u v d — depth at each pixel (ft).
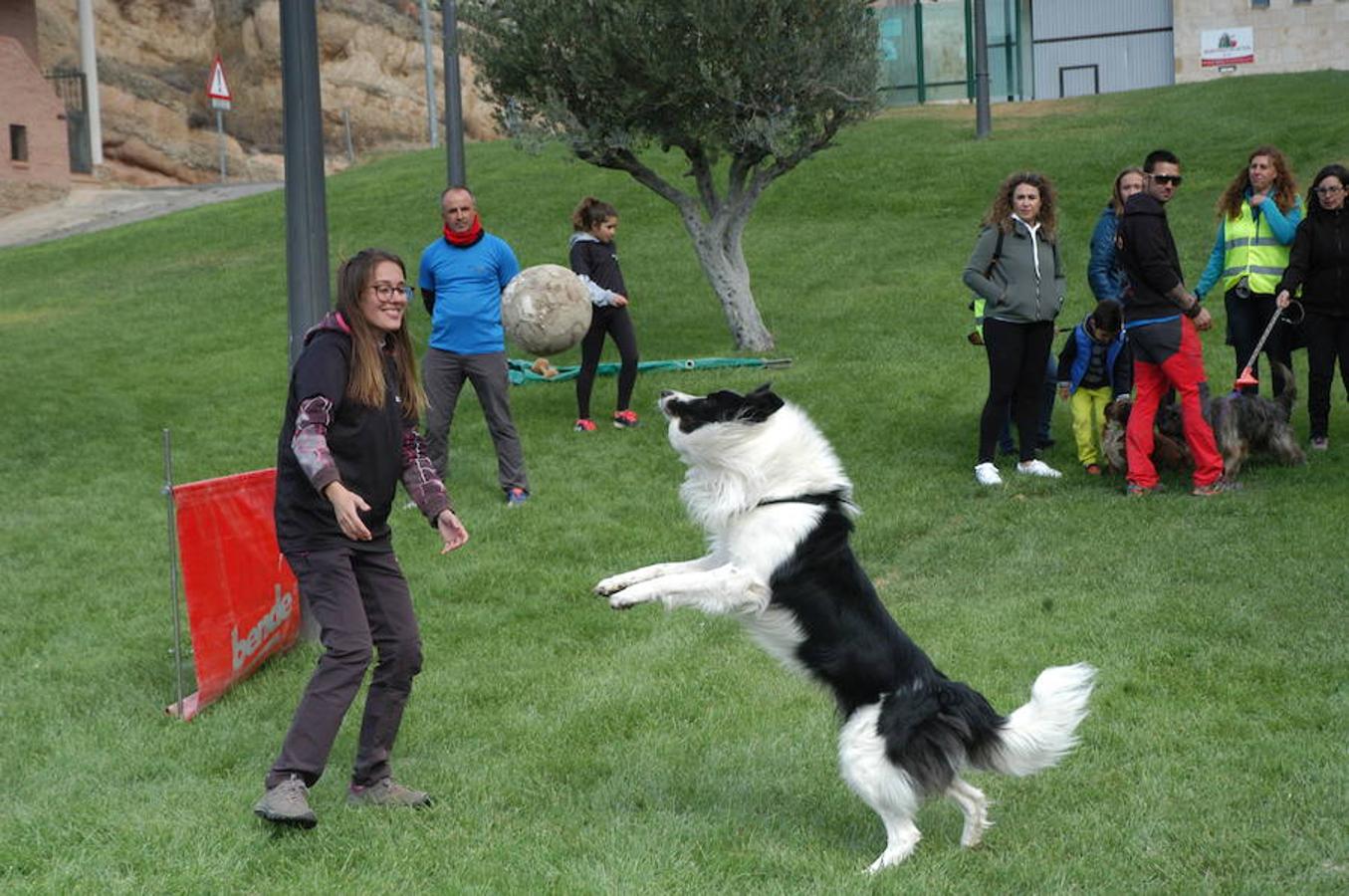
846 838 14.38
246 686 19.93
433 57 143.64
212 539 18.99
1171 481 29.76
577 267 36.19
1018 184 29.19
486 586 24.59
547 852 13.53
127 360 48.57
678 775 16.05
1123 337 30.27
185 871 12.97
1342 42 117.19
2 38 100.78
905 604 22.62
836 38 40.75
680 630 21.84
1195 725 16.70
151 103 123.44
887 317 47.42
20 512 31.45
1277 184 30.58
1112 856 13.34
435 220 68.49
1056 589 22.93
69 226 93.71
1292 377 29.71
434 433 30.14
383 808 14.90
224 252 69.46
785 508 14.29
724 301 44.70
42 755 17.20
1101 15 123.24
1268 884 12.45
